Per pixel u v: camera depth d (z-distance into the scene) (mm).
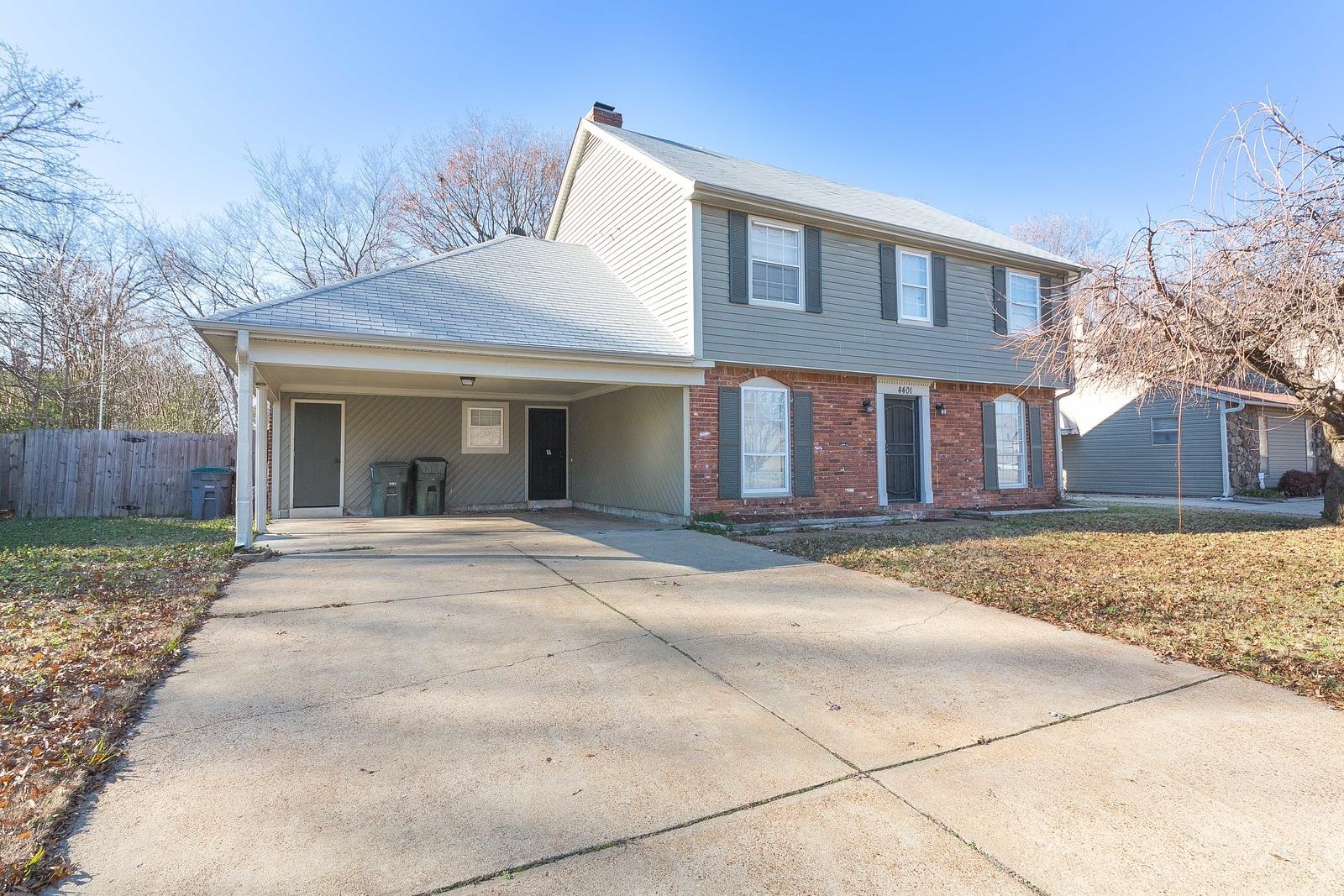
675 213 11258
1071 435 22766
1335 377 7152
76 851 2414
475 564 7672
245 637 4918
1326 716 3666
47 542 9117
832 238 12211
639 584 6742
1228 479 18984
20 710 3561
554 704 3814
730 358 11047
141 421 22469
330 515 12820
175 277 23625
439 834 2559
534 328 9898
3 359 16719
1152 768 3096
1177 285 6230
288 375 10625
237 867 2342
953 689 4086
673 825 2637
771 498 11609
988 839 2543
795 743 3355
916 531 10758
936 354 13359
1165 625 5332
